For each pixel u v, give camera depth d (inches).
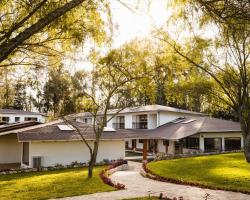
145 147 1275.8
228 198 484.4
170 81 897.5
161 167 914.1
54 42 323.0
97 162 1189.7
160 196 479.5
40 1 252.1
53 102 823.7
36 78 506.0
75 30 292.0
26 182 700.7
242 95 780.0
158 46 804.0
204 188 582.2
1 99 624.1
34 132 1112.8
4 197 521.0
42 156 1105.4
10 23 276.2
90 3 277.1
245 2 215.9
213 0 225.6
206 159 1101.7
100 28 302.4
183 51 834.2
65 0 254.7
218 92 977.5
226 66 859.4
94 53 732.0
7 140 1264.8
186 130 1470.2
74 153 1168.2
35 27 184.5
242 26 240.1
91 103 836.0
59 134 1134.4
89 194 534.0
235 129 1510.8
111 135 1226.0
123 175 812.0
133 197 493.7
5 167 1131.9
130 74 795.4
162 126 1712.6
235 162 983.6
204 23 269.3
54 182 679.1
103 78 812.6
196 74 947.3
